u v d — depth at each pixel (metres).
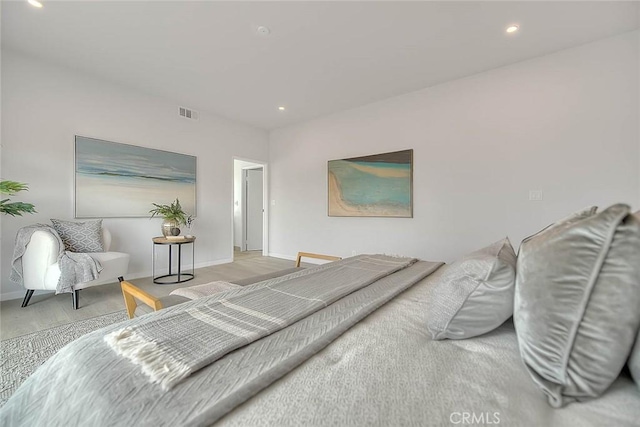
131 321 0.91
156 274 3.72
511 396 0.56
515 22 2.22
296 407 0.52
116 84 3.33
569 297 0.57
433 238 3.42
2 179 2.58
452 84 3.25
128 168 3.42
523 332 0.64
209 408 0.50
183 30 2.34
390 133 3.77
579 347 0.56
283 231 5.09
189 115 4.09
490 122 3.01
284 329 0.85
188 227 4.09
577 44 2.52
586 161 2.52
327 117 4.45
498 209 2.97
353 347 0.76
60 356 0.73
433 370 0.65
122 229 3.39
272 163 5.27
